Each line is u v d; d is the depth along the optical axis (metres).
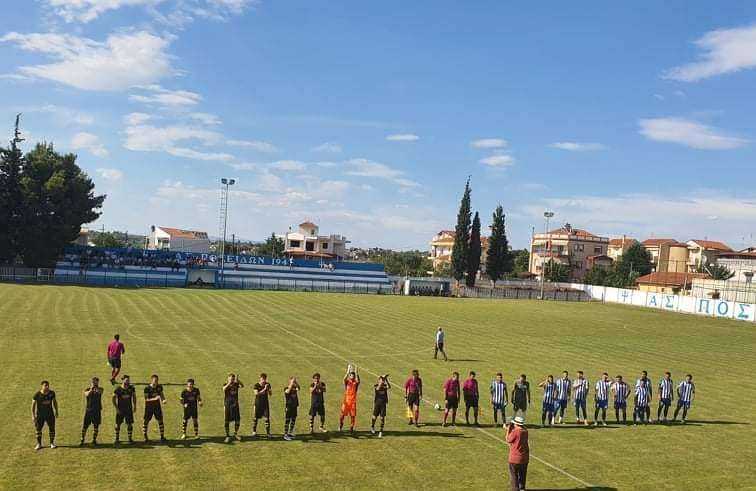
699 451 20.28
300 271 105.00
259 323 46.59
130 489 14.30
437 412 23.83
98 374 26.62
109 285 72.62
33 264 80.62
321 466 16.67
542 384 23.08
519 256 168.12
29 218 78.75
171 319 45.66
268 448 18.06
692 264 148.00
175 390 24.56
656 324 64.69
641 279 119.06
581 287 105.50
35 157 82.12
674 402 28.31
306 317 52.59
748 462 19.30
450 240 175.88
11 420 19.36
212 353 33.12
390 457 17.78
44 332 36.62
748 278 103.62
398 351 38.00
